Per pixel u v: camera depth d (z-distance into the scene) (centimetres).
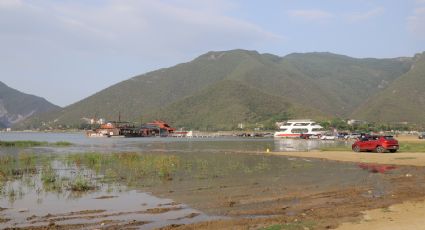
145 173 2569
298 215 1309
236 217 1311
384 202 1501
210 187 1966
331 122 17388
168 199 1650
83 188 1953
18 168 2912
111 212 1414
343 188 1888
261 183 2091
